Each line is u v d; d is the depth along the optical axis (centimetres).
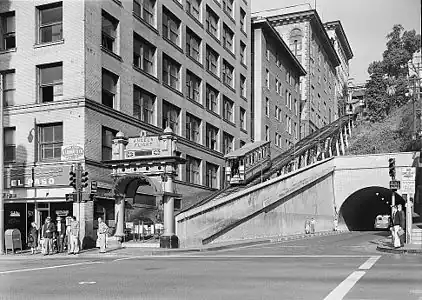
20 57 3228
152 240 2916
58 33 3178
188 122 4575
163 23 4244
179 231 2762
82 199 2573
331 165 5162
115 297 1035
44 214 3092
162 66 4134
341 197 5153
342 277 1305
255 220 3550
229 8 5784
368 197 5625
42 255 2480
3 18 3316
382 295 1016
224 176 5219
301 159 5466
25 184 3114
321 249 2534
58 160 3098
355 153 6288
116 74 3422
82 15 3088
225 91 5444
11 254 2581
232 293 1058
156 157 2695
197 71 4784
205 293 1065
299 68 8400
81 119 3023
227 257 2078
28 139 3148
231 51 5728
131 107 3581
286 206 4059
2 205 2622
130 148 2822
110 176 2928
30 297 1059
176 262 1869
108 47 3416
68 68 3094
